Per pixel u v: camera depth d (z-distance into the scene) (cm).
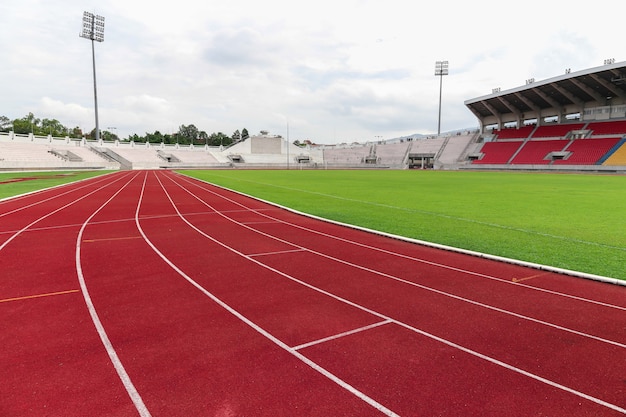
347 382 346
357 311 513
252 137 9069
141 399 319
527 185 2888
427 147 8231
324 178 3941
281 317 491
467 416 300
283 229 1107
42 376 352
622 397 328
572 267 721
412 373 362
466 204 1703
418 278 658
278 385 340
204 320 480
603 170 4972
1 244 884
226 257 786
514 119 7138
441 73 8350
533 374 363
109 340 424
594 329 464
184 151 8350
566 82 5416
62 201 1753
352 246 896
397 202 1788
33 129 8906
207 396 323
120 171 5481
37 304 526
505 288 609
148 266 715
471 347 416
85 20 6788
